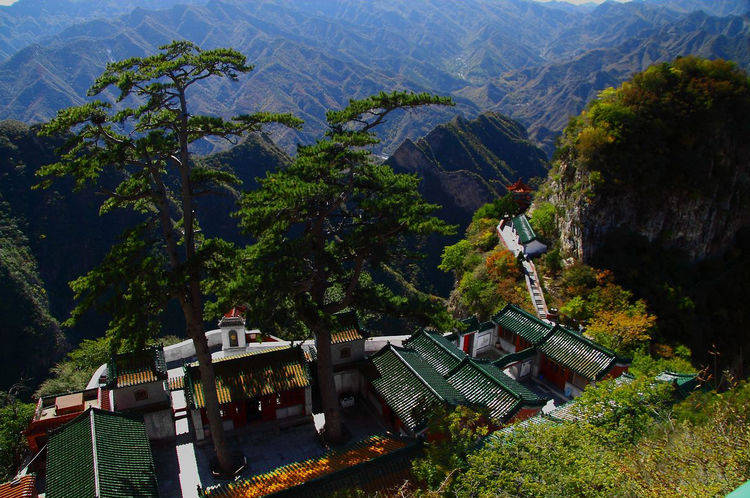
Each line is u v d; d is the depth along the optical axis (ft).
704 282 141.08
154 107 61.00
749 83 147.43
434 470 49.60
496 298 131.13
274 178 66.13
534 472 42.55
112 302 58.59
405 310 70.18
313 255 71.51
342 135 69.05
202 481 68.85
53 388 105.81
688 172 139.85
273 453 74.38
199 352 66.74
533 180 379.55
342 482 56.34
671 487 33.47
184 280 59.11
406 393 74.74
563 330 92.27
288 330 68.69
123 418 67.26
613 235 139.54
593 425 49.98
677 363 94.27
